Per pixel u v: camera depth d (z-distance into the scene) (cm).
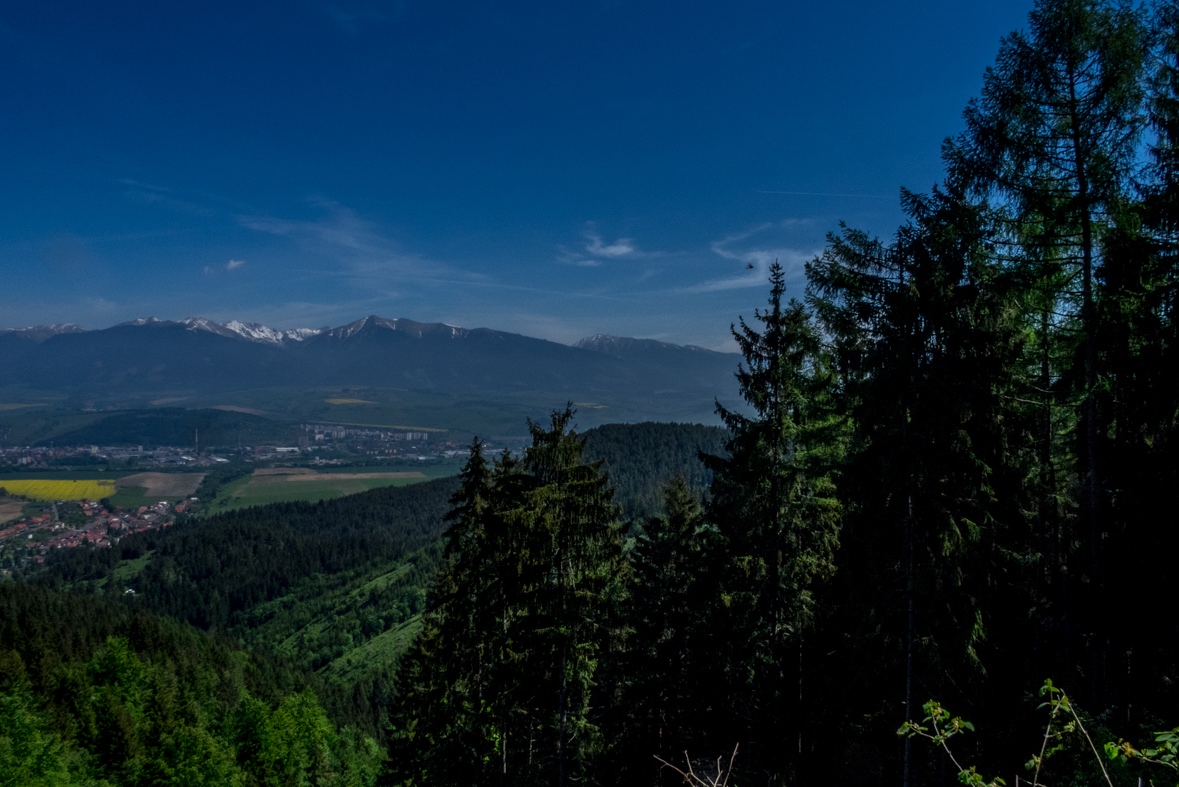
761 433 1488
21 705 3788
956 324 1164
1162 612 1201
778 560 1507
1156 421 1295
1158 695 1245
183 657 8038
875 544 1247
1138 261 1282
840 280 1370
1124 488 1291
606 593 1919
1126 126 1267
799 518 1496
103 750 3947
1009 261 1431
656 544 2280
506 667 1861
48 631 7725
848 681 1487
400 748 2947
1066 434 1534
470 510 1967
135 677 5206
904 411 1216
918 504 1175
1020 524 1391
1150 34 1245
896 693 1311
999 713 1310
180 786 3575
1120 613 1266
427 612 2805
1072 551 1570
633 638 2227
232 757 3991
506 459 2067
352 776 4984
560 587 1752
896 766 1453
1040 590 1538
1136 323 1309
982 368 1199
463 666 2117
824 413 1570
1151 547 1246
